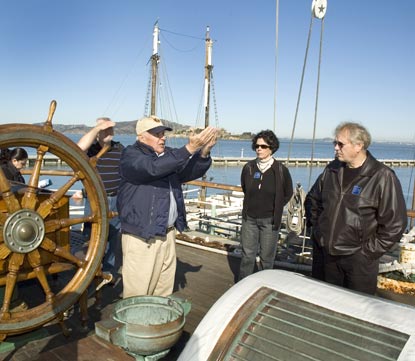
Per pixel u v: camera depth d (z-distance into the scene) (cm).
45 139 235
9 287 233
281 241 582
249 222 369
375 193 248
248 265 374
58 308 254
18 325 235
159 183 276
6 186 226
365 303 179
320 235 267
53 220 251
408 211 423
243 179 374
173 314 250
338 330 169
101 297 345
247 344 174
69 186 253
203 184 574
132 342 213
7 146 222
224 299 196
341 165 266
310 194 297
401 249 412
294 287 197
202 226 932
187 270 445
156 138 272
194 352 177
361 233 253
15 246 230
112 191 371
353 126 248
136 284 281
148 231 271
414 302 363
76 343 265
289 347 168
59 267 266
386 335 160
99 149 363
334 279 273
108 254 378
